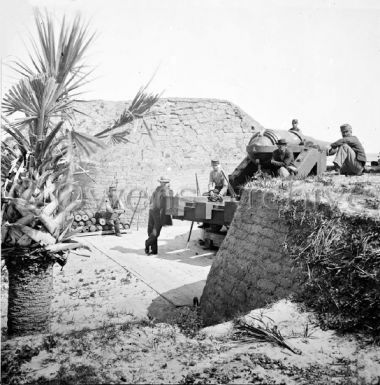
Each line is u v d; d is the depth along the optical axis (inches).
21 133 156.6
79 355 128.8
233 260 223.6
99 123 521.3
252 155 351.3
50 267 170.4
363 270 142.1
